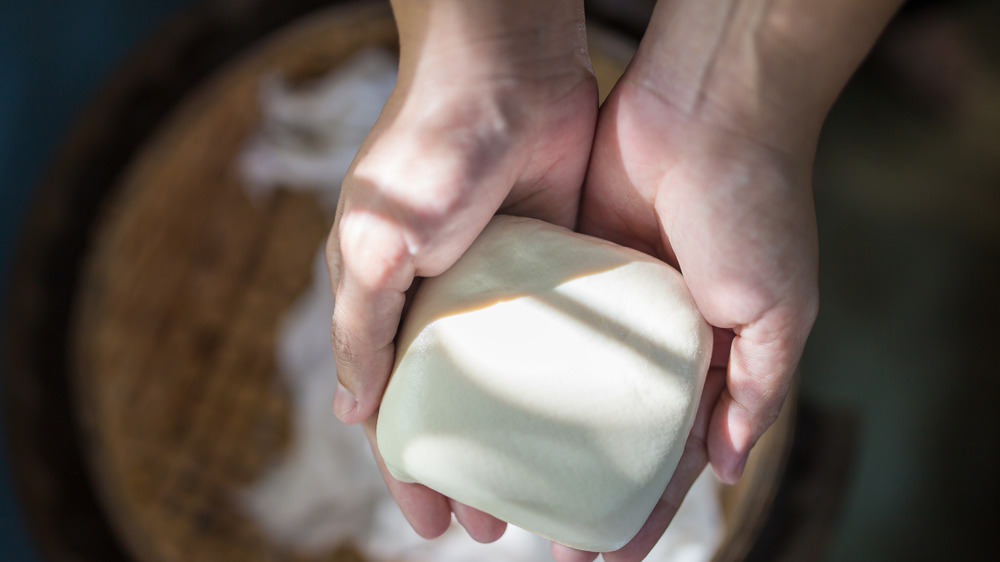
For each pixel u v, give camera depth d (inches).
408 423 14.3
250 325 22.4
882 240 23.9
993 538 22.1
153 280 21.0
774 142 14.5
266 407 22.1
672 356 14.4
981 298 23.5
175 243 21.3
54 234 19.9
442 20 14.5
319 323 22.2
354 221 14.0
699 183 14.6
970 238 23.9
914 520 22.3
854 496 22.4
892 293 23.7
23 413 19.5
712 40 14.6
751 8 14.4
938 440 22.7
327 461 21.5
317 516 21.4
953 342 23.3
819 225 24.0
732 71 14.6
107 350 20.1
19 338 19.6
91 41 23.8
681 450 14.5
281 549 21.1
